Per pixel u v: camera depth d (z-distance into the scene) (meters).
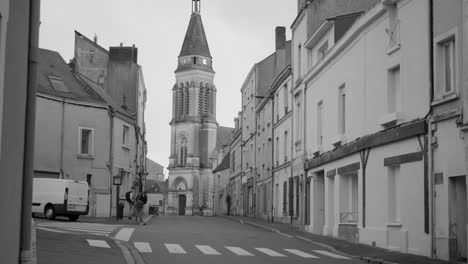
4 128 8.23
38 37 9.81
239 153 60.22
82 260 13.12
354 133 21.77
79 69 49.44
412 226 16.67
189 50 118.06
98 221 29.98
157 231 23.48
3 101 8.08
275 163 39.69
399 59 17.81
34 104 9.73
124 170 40.75
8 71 8.55
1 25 7.18
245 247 18.44
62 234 18.47
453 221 14.62
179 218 43.50
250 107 51.97
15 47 8.83
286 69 35.31
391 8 18.36
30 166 9.63
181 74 118.00
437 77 15.45
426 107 15.98
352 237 21.53
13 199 8.80
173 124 117.81
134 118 45.19
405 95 17.36
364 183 20.45
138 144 48.28
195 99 116.69
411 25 17.00
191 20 120.12
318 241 21.55
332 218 24.81
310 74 28.02
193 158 115.38
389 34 18.44
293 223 32.59
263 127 44.88
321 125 27.00
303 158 29.48
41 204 30.11
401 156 17.39
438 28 15.48
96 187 37.50
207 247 17.88
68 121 36.47
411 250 16.67
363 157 20.52
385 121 18.36
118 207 33.03
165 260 14.41
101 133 38.00
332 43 25.80
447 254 14.73
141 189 44.88
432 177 15.47
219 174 83.38
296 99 32.22
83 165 37.00
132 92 49.88
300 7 32.78
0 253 7.78
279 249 18.25
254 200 48.59
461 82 14.38
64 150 36.09
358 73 21.34
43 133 35.06
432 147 15.50
